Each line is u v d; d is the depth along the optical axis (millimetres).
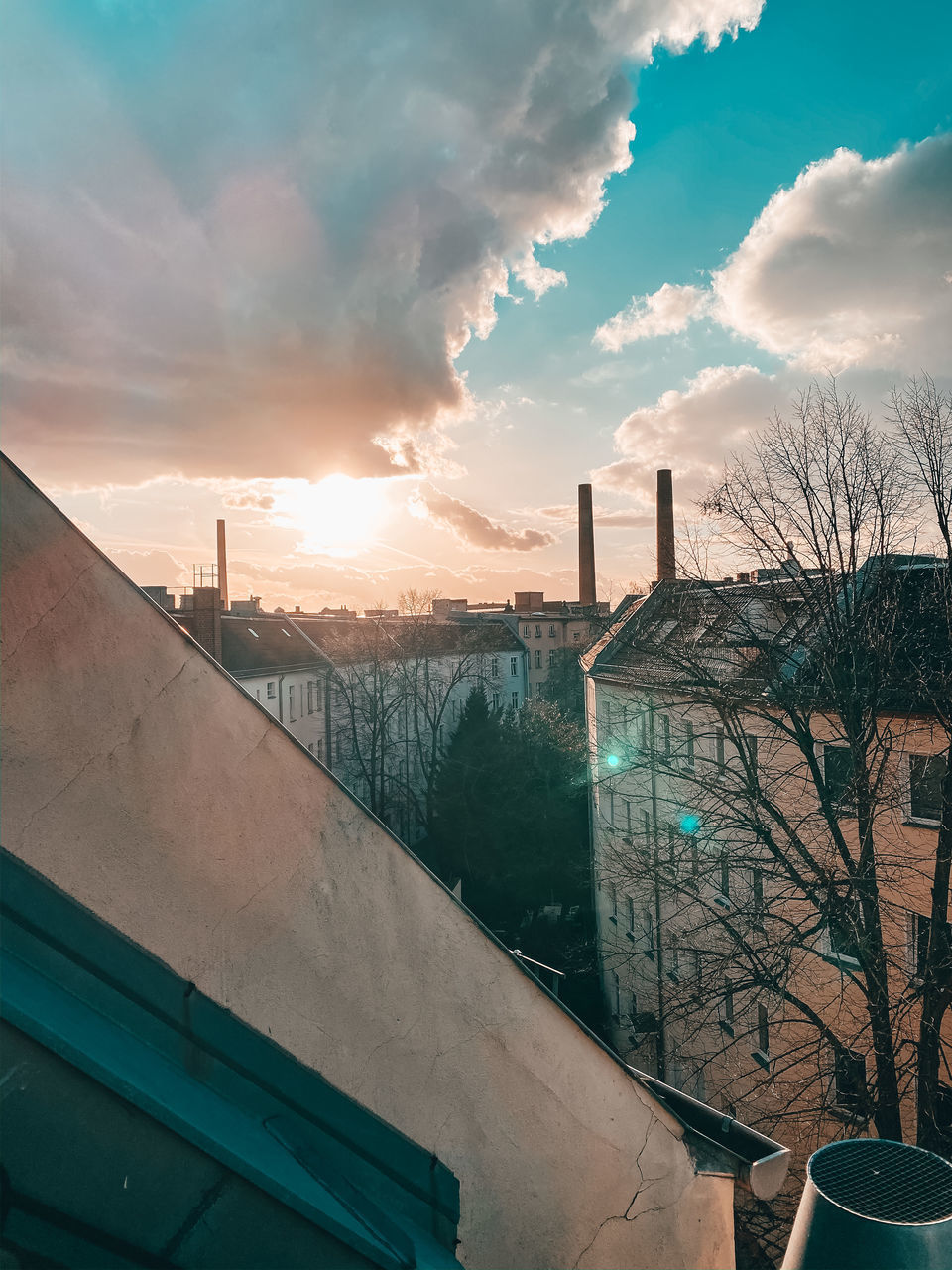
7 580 2113
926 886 13797
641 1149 4172
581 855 32938
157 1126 2049
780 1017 16188
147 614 2441
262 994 2660
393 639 47438
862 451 13398
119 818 2324
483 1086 3422
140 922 2342
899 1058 13367
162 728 2457
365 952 3027
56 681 2205
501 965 3572
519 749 35781
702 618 16094
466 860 35344
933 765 14008
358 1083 2930
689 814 18969
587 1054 3934
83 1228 1895
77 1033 2000
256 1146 2354
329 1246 2375
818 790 13359
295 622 48906
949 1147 11453
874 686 12906
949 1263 2441
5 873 2061
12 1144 1814
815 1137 14914
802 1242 2580
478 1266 3232
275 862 2750
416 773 49844
